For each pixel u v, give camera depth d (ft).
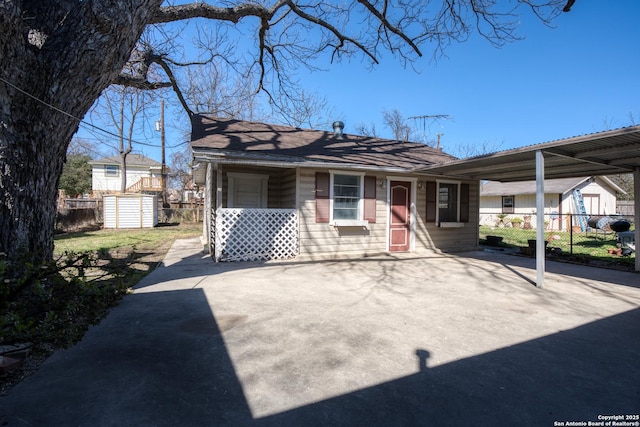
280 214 28.58
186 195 136.56
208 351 10.27
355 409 7.40
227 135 31.76
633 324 13.24
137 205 65.26
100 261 26.17
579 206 66.23
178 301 15.69
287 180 32.01
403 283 20.20
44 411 7.14
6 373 8.67
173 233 54.34
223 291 17.66
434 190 35.37
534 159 23.07
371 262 28.17
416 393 8.08
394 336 11.66
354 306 15.25
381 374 8.98
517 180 36.11
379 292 17.92
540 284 19.45
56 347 10.30
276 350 10.40
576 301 16.51
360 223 30.55
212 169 32.12
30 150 11.68
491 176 35.17
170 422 6.84
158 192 99.81
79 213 61.87
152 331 11.86
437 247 35.55
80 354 9.97
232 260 27.25
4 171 11.10
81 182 109.70
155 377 8.66
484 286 19.61
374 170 30.91
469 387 8.39
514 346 10.98
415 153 41.86
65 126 12.59
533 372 9.23
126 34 12.77
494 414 7.29
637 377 9.03
